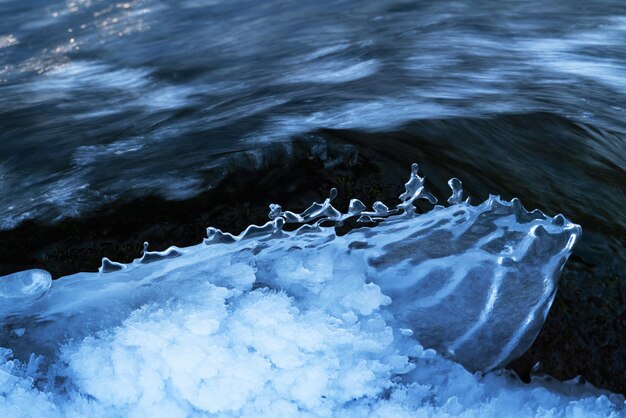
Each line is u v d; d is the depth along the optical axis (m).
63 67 5.90
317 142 2.72
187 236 2.50
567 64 4.63
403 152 2.74
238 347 1.91
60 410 1.84
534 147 2.97
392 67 4.58
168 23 7.44
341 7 7.15
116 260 2.44
